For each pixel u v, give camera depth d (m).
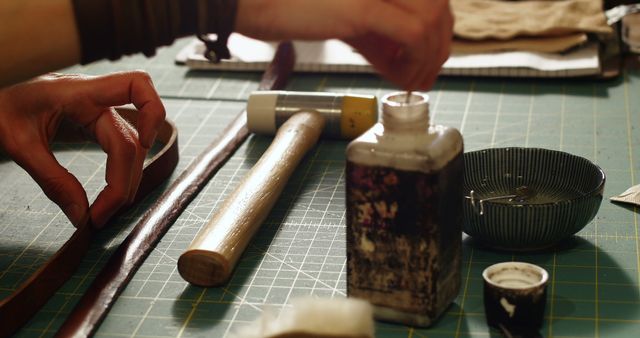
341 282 1.11
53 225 1.29
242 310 1.06
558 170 1.21
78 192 1.22
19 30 0.92
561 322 1.01
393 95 0.99
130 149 1.24
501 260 1.13
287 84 1.82
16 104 1.22
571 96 1.71
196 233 1.24
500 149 1.23
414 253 0.97
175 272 1.14
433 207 0.95
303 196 1.34
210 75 1.89
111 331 1.03
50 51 0.94
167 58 2.01
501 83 1.78
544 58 1.83
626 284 1.08
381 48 0.99
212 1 0.95
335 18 0.95
